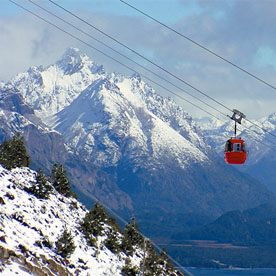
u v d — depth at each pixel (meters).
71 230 162.88
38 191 171.62
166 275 190.38
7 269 121.25
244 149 135.75
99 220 176.38
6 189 160.50
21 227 144.12
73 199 197.50
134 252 185.12
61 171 196.75
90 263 152.12
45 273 127.31
